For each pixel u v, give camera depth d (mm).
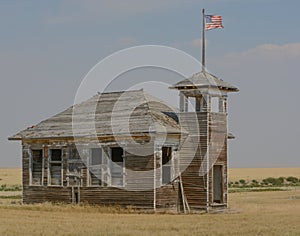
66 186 67938
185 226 49188
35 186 70125
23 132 71500
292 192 116062
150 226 49094
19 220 54031
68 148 68062
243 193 112500
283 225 50000
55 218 56156
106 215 59500
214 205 65500
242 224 50750
